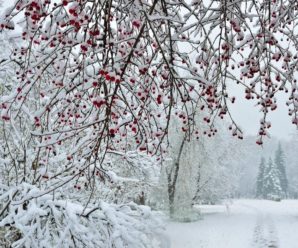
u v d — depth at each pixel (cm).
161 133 338
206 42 337
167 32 325
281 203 5044
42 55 304
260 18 325
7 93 663
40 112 308
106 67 262
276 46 331
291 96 351
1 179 695
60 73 299
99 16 280
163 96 324
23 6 256
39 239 564
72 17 247
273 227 2333
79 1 247
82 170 315
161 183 2231
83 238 558
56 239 591
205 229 2147
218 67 327
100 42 323
